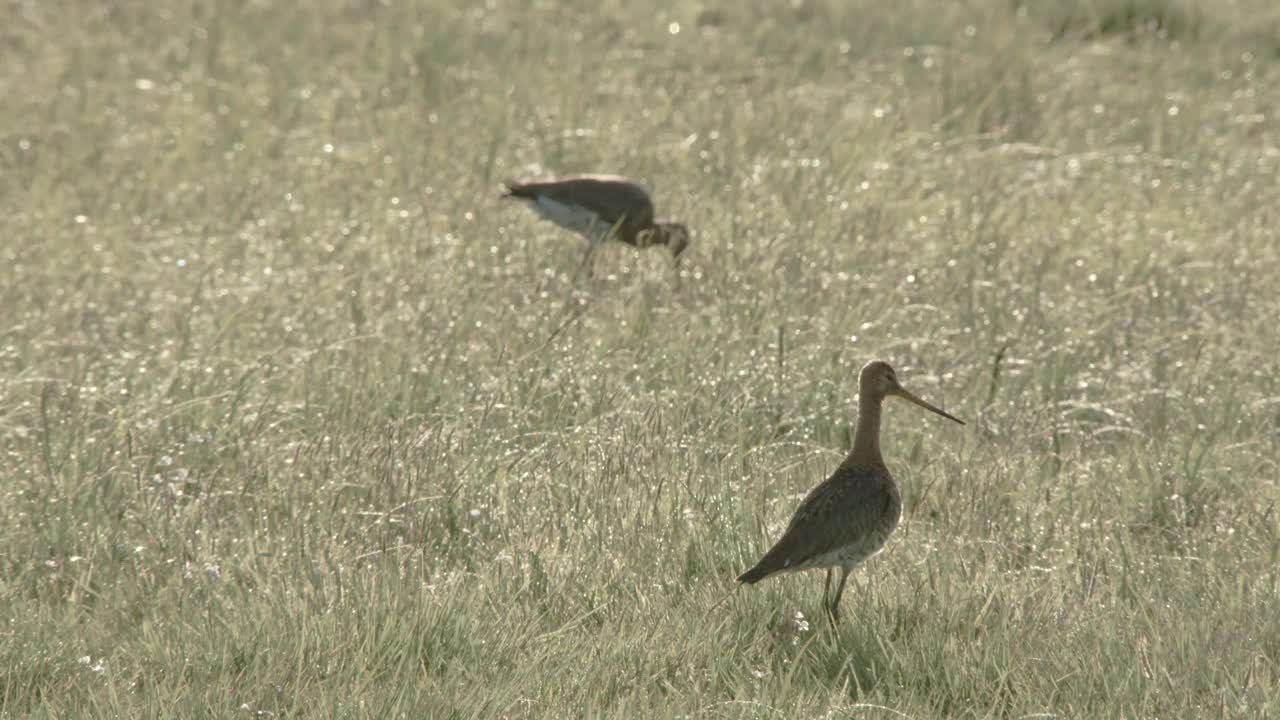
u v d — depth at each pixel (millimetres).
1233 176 19797
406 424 12562
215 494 11469
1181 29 26688
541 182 17719
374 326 14773
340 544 10711
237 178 19734
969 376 13945
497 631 9430
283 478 11656
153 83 23625
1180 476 11844
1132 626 9438
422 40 25172
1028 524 11156
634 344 14383
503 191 19484
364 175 19719
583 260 16906
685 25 26641
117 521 11000
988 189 18812
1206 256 17016
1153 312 15492
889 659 9352
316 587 9859
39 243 17500
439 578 10219
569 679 8938
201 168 20125
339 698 8578
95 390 13023
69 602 9930
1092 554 10680
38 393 13188
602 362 13602
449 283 15750
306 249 17172
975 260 16500
